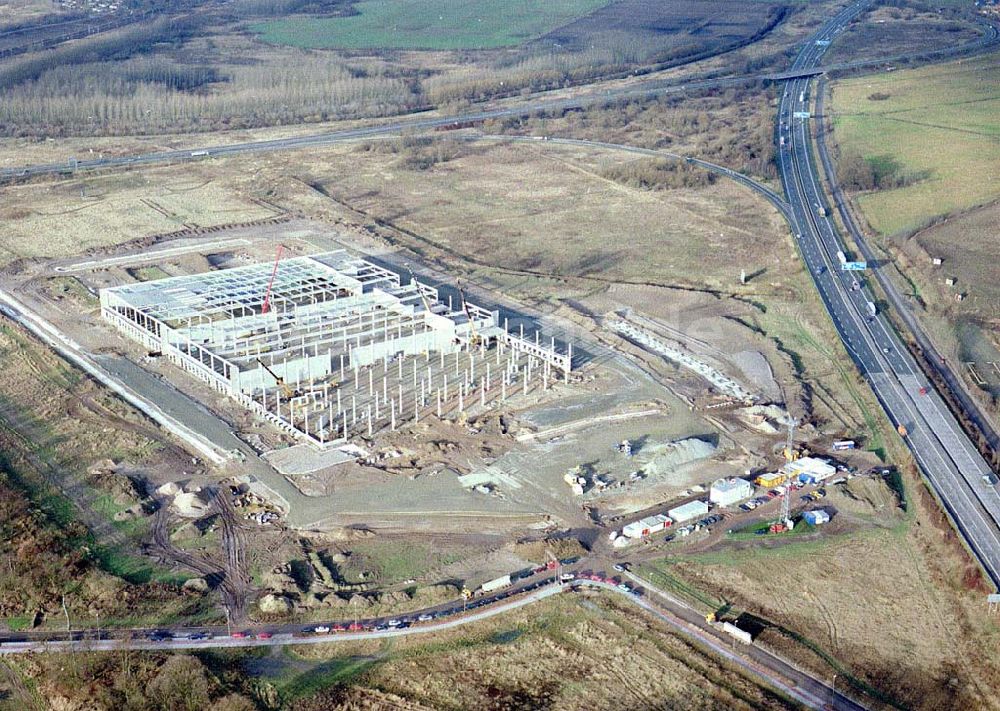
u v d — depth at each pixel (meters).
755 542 182.00
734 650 157.00
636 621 162.25
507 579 169.88
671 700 146.88
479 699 147.50
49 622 161.25
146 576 172.12
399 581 171.75
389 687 149.88
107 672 151.38
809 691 149.00
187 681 147.38
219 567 174.62
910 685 151.75
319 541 181.38
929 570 175.88
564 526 186.12
